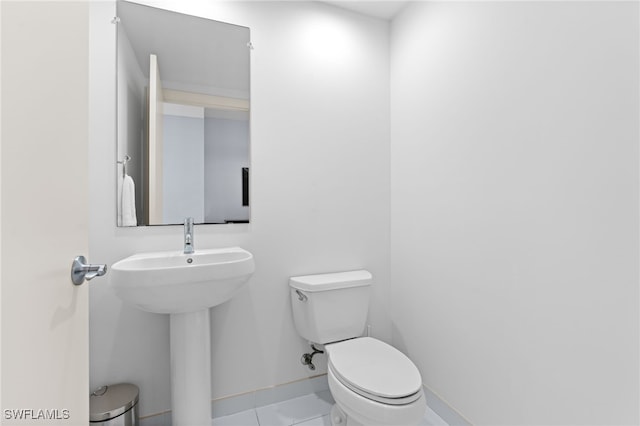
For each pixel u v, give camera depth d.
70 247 0.60
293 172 1.74
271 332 1.69
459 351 1.46
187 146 1.55
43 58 0.49
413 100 1.79
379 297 1.96
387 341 1.98
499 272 1.26
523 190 1.17
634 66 0.85
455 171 1.49
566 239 1.02
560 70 1.04
